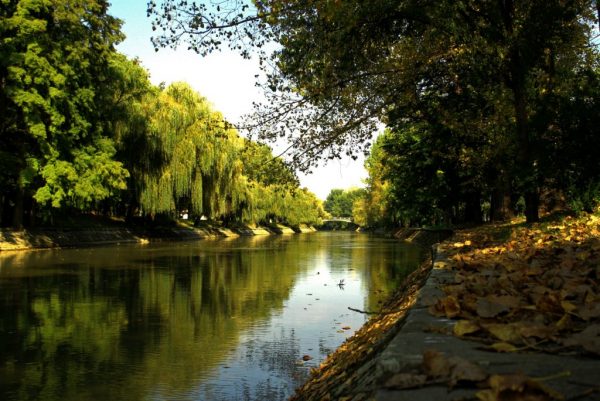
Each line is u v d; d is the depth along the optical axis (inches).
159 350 399.9
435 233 1734.7
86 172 1427.2
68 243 1571.1
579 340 118.3
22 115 1322.6
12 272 865.5
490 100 633.6
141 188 1856.5
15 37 1275.8
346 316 540.7
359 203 4746.6
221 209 2171.5
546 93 559.2
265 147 581.0
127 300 620.7
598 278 201.2
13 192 1526.8
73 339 430.0
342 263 1153.4
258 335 454.9
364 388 124.7
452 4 518.9
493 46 523.5
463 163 946.1
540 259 282.4
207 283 786.2
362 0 498.9
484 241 495.2
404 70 574.2
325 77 550.3
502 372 100.5
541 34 515.5
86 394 300.2
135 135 1788.9
